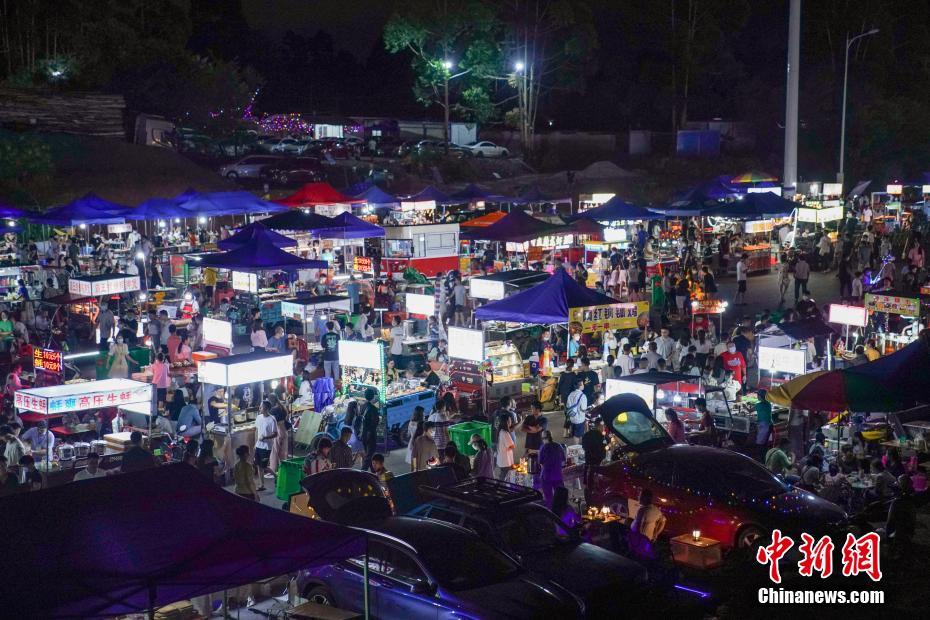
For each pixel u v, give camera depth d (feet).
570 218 124.57
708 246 130.00
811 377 45.44
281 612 33.60
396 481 42.50
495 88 253.24
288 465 47.57
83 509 25.39
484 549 33.37
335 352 67.05
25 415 53.98
